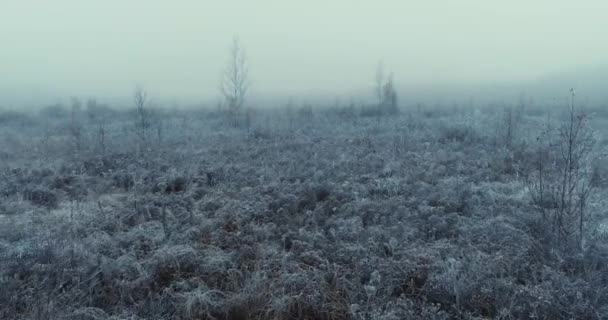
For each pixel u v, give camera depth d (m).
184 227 6.70
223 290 5.14
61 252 5.62
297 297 4.62
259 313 4.66
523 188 8.14
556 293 4.49
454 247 5.73
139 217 7.32
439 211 7.14
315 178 9.43
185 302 4.65
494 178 9.73
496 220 6.56
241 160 11.91
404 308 4.46
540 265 5.20
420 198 8.01
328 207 7.71
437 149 12.83
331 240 6.27
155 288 5.13
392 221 6.83
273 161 11.40
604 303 4.43
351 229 6.44
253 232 6.53
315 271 5.13
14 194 8.86
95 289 4.99
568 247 5.50
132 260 5.54
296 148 13.70
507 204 7.51
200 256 5.66
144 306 4.72
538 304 4.27
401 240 6.08
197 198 8.66
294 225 6.88
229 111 25.52
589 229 5.95
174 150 13.27
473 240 6.05
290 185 8.88
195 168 10.46
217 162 11.33
